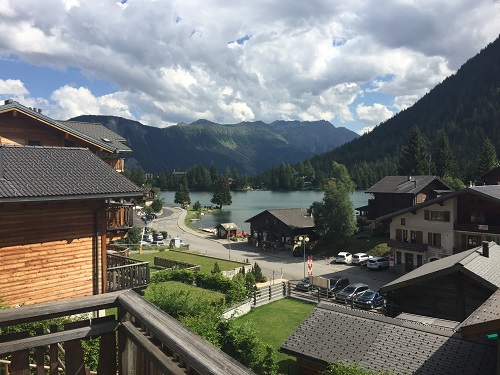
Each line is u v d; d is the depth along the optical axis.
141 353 3.36
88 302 3.52
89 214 14.80
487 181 62.34
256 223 61.75
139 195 15.27
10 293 13.08
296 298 29.50
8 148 15.30
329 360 13.91
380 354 13.34
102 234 15.14
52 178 14.13
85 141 23.69
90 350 9.27
